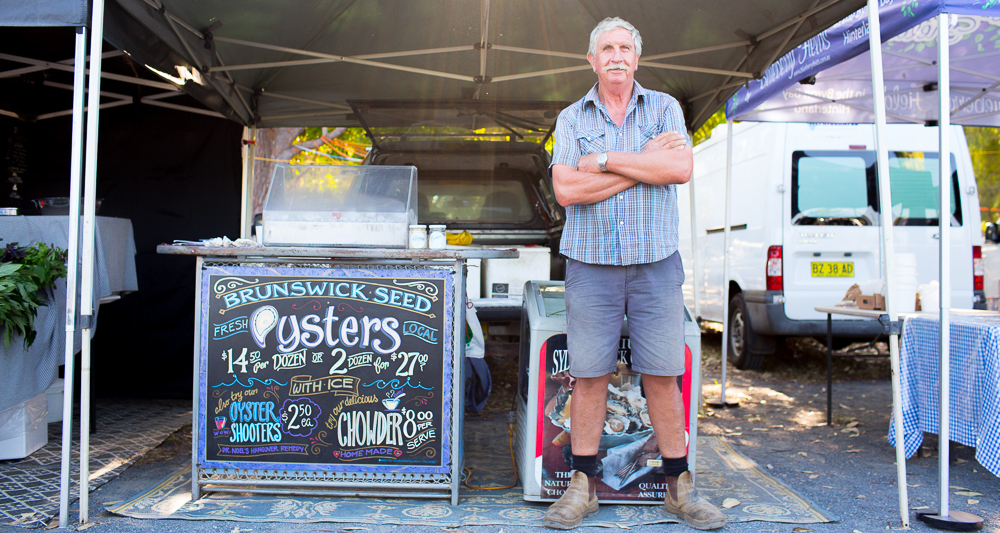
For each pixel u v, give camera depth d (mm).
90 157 2545
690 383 2799
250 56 4367
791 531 2553
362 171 2957
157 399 4809
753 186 6168
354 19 3893
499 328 4387
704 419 4531
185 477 3070
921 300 3801
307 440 2752
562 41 4133
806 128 5859
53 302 3275
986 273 7184
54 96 5086
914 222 5848
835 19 3258
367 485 2762
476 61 4441
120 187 5156
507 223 4945
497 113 4930
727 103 4863
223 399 2758
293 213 2781
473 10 3801
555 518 2523
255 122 5328
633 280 2482
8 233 3486
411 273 2746
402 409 2744
